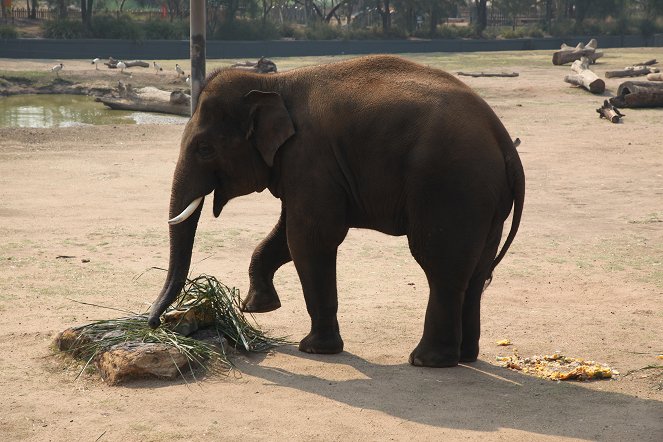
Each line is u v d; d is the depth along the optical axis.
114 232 12.19
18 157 19.28
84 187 15.94
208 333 7.24
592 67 47.22
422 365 6.89
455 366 6.89
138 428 5.64
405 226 6.76
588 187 16.34
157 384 6.46
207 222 13.10
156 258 10.71
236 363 6.97
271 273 7.82
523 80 38.75
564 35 80.12
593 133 23.72
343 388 6.41
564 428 5.70
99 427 5.65
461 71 43.75
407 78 6.75
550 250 11.56
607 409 6.05
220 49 60.88
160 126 25.53
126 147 21.33
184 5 72.25
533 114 27.88
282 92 7.00
